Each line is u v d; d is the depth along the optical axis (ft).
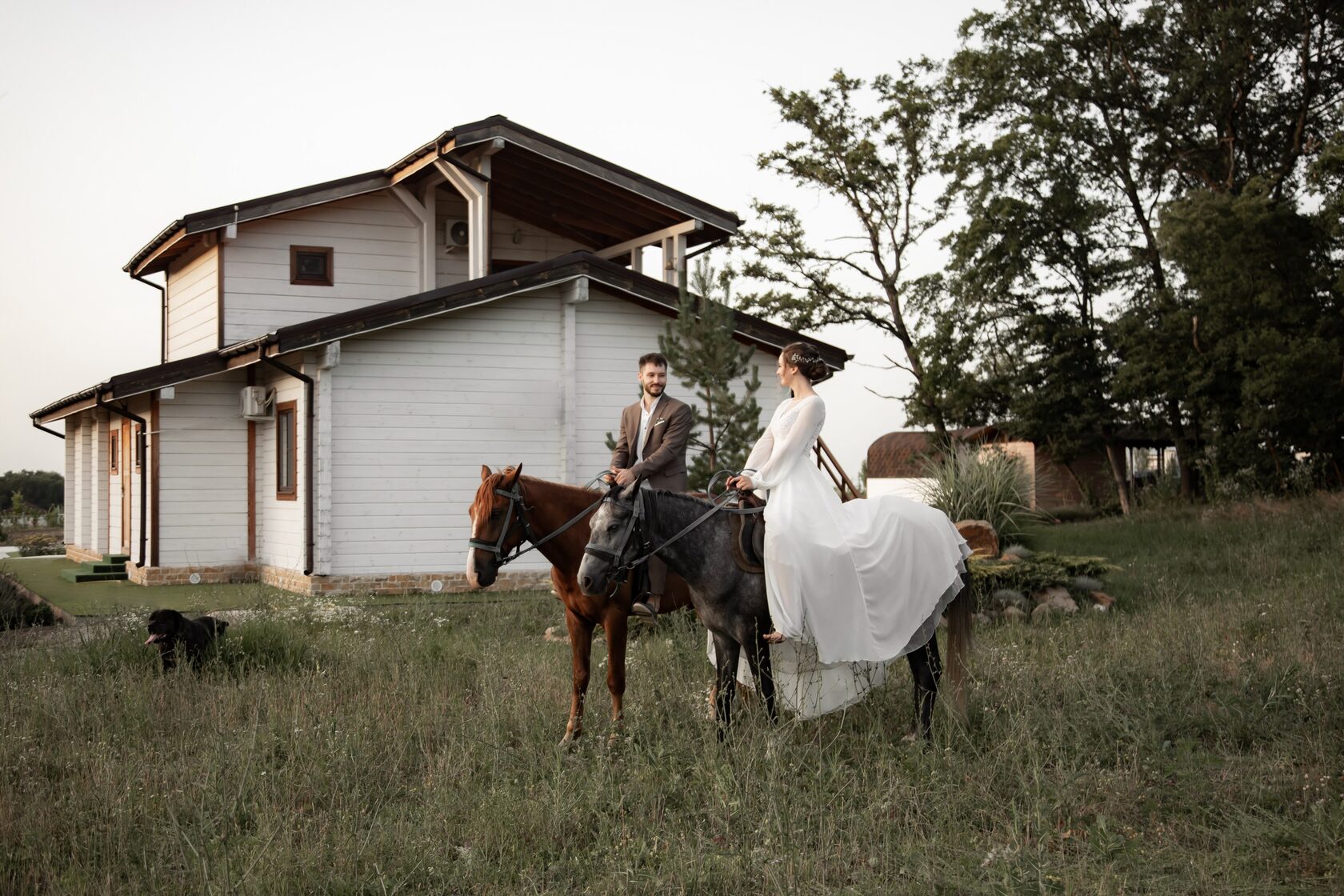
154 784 20.52
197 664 30.01
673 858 16.83
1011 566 42.24
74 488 91.35
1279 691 24.76
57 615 46.21
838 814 18.47
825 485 23.47
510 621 41.04
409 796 20.43
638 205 67.72
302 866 16.66
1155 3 104.22
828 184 113.19
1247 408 87.45
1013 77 106.52
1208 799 19.16
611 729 23.20
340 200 66.80
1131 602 41.83
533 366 56.75
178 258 73.26
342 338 51.98
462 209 71.15
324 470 52.70
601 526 22.03
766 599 22.76
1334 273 84.84
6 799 19.33
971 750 21.66
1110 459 113.39
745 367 41.55
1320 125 102.68
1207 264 87.40
